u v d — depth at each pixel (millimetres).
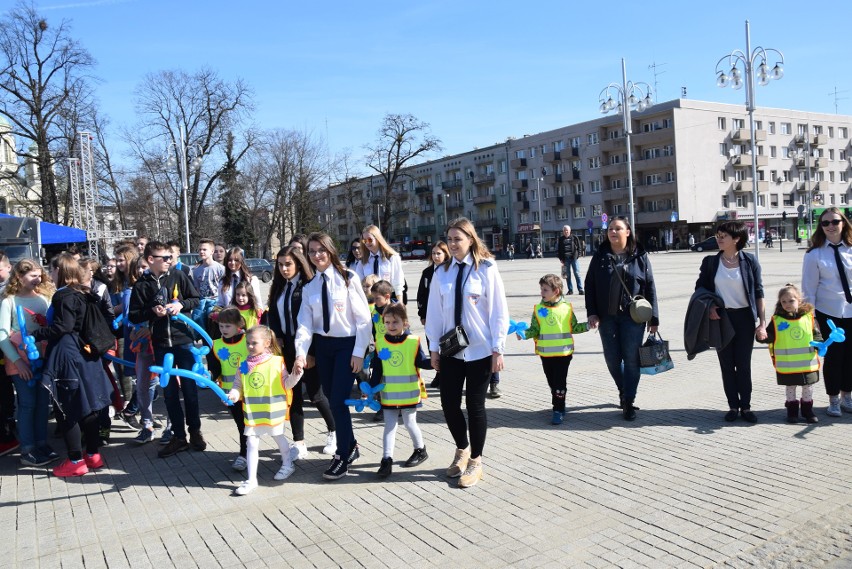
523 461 5324
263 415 5031
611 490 4617
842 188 74688
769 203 66938
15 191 38875
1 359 6094
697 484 4645
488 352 4785
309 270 5391
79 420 5461
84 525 4406
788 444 5406
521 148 74188
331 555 3820
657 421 6266
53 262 7020
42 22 33969
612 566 3539
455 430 4965
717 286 6094
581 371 8797
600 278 6293
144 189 48812
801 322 5844
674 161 59250
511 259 57812
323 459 5641
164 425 7004
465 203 81812
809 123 70688
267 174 52938
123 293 7254
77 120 35812
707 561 3549
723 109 62656
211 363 5691
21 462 5895
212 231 53281
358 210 64875
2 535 4281
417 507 4484
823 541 3736
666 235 59688
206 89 41625
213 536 4152
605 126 65062
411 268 48031
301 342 5102
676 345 10312
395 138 57562
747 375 6047
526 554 3721
